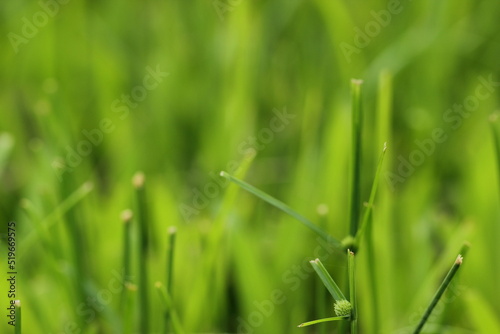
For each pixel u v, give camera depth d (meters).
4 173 1.05
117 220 0.92
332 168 0.93
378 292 0.86
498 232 0.92
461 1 1.25
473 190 0.94
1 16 1.34
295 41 1.24
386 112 0.88
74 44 1.25
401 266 0.91
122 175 0.98
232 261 0.92
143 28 1.32
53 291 0.89
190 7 1.26
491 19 1.28
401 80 1.16
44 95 1.12
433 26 1.17
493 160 0.93
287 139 1.07
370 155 1.00
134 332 0.86
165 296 0.81
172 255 0.81
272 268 0.90
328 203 0.93
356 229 0.79
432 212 0.95
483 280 0.90
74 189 0.93
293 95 1.16
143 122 1.10
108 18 1.32
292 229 0.91
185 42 1.23
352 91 0.78
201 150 1.07
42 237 0.85
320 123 1.06
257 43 1.12
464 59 1.21
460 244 0.89
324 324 0.85
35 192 0.94
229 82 1.07
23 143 1.08
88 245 0.92
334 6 1.07
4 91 1.19
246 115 1.04
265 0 1.26
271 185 1.00
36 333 0.86
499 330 0.83
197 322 0.87
